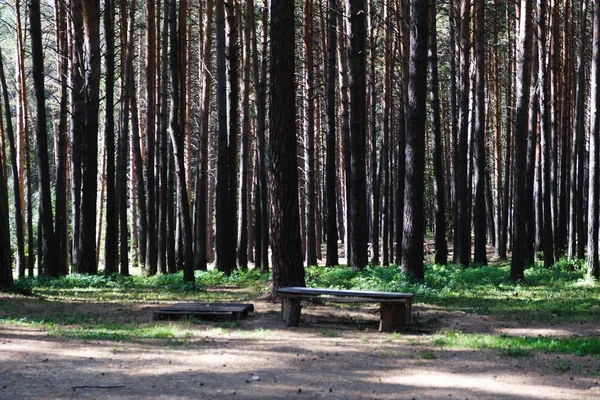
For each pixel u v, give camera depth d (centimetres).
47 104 5122
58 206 2489
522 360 919
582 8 2789
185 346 979
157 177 3039
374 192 3047
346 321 1278
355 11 2295
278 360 891
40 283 2038
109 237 2433
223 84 2412
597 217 2058
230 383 748
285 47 1438
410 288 1759
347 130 2886
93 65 2198
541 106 2703
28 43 4219
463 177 2697
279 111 1448
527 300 1641
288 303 1215
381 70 3938
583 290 1859
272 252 1515
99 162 4672
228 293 1798
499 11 3519
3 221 1636
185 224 1900
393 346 1023
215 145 4700
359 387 743
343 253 4678
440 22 3806
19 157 3219
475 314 1415
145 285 2108
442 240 2592
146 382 745
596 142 2052
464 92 2647
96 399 667
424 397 701
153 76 2789
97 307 1473
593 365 889
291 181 1477
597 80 2042
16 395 677
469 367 866
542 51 2550
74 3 2294
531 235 2766
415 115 1869
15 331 1076
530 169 2684
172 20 1852
